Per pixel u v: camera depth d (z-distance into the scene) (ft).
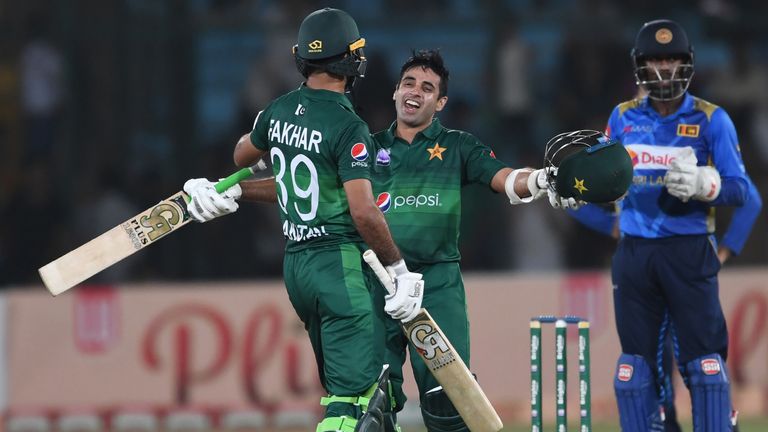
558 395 59.47
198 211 55.62
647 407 62.39
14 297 99.86
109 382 99.30
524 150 127.75
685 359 62.13
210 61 133.80
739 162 61.16
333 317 53.16
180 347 99.30
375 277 57.77
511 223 121.08
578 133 55.93
